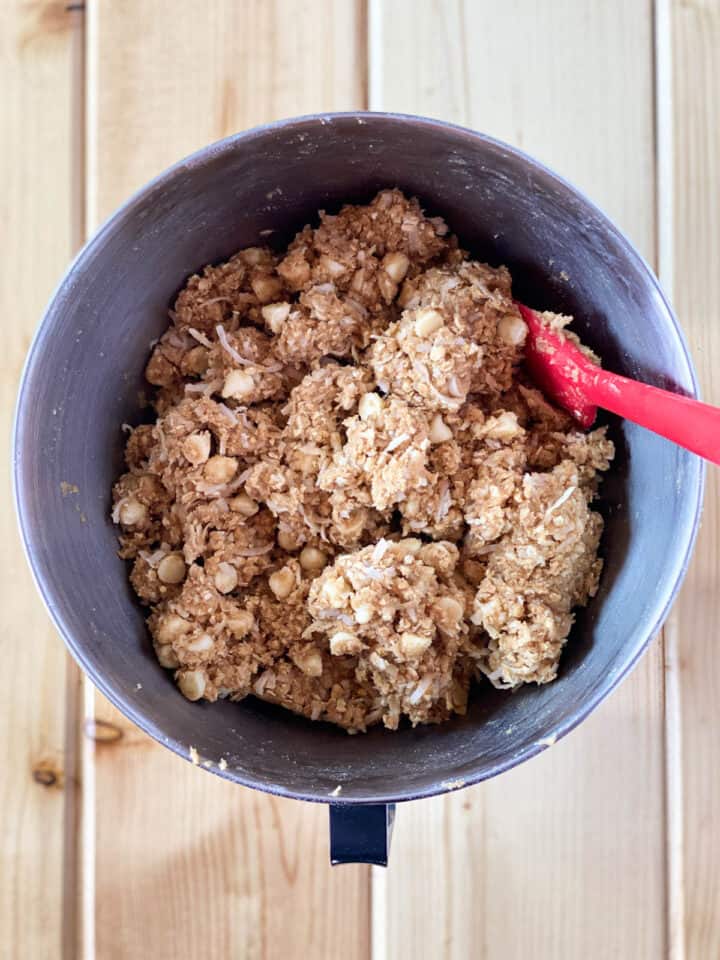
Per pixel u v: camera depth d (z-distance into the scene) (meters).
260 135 0.31
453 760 0.31
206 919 0.40
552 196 0.31
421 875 0.40
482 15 0.40
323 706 0.34
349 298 0.35
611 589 0.33
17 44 0.41
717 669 0.40
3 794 0.41
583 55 0.40
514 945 0.40
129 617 0.34
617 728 0.40
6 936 0.40
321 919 0.40
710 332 0.40
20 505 0.29
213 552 0.34
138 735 0.41
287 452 0.34
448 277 0.34
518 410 0.35
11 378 0.41
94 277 0.32
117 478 0.35
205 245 0.35
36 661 0.41
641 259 0.30
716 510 0.40
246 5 0.40
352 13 0.40
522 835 0.40
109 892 0.40
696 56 0.40
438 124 0.30
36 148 0.41
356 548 0.34
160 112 0.40
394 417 0.33
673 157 0.40
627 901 0.40
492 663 0.34
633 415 0.31
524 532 0.32
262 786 0.29
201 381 0.36
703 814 0.40
